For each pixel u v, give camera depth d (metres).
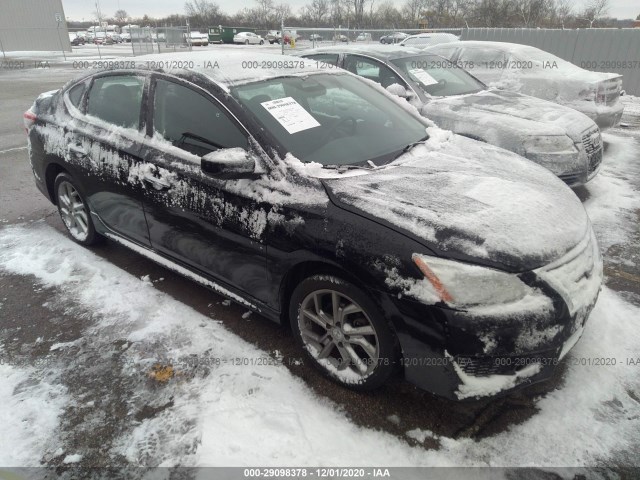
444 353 2.05
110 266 3.88
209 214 2.80
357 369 2.48
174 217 3.04
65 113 3.95
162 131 3.14
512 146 4.78
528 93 7.25
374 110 3.41
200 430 2.30
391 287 2.11
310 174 2.50
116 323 3.13
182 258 3.17
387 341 2.24
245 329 3.06
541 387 2.54
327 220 2.31
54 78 17.11
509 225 2.20
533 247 2.13
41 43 30.77
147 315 3.21
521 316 2.02
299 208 2.41
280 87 3.10
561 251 2.21
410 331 2.11
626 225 4.60
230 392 2.53
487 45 7.84
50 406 2.47
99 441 2.26
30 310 3.28
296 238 2.40
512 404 2.44
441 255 2.05
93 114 3.72
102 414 2.41
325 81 3.43
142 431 2.31
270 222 2.51
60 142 3.87
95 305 3.33
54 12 30.61
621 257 3.98
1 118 9.88
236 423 2.33
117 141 3.38
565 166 4.70
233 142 2.76
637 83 11.86
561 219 2.39
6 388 2.59
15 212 5.02
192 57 3.44
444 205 2.30
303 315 2.61
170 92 3.11
